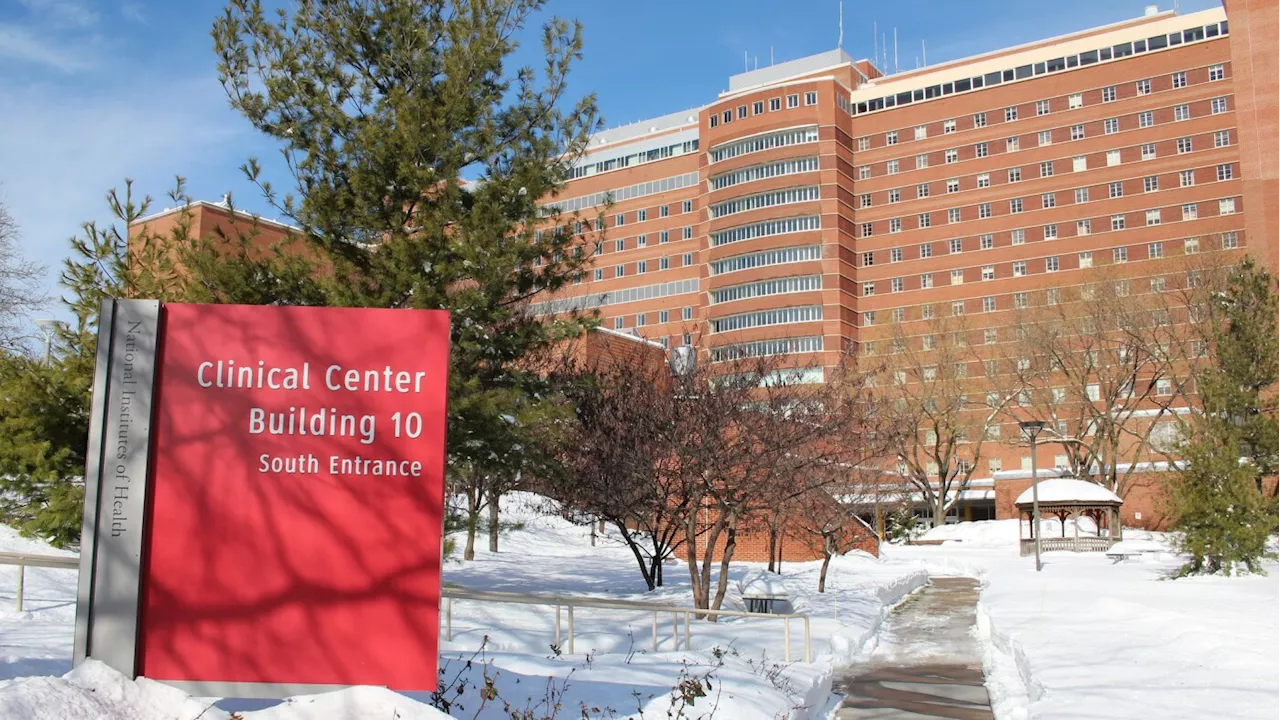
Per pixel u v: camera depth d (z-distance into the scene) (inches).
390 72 628.7
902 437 1337.4
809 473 764.0
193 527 223.5
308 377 229.6
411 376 231.3
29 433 490.6
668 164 4173.2
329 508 226.1
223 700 242.2
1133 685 409.1
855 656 599.5
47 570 664.4
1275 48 2506.2
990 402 2751.0
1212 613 663.8
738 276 3769.7
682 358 864.9
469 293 561.9
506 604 690.8
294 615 222.4
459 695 282.4
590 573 1107.3
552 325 640.4
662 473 749.9
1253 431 1131.9
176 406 226.7
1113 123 3444.9
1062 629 629.9
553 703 292.8
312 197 583.2
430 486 228.2
